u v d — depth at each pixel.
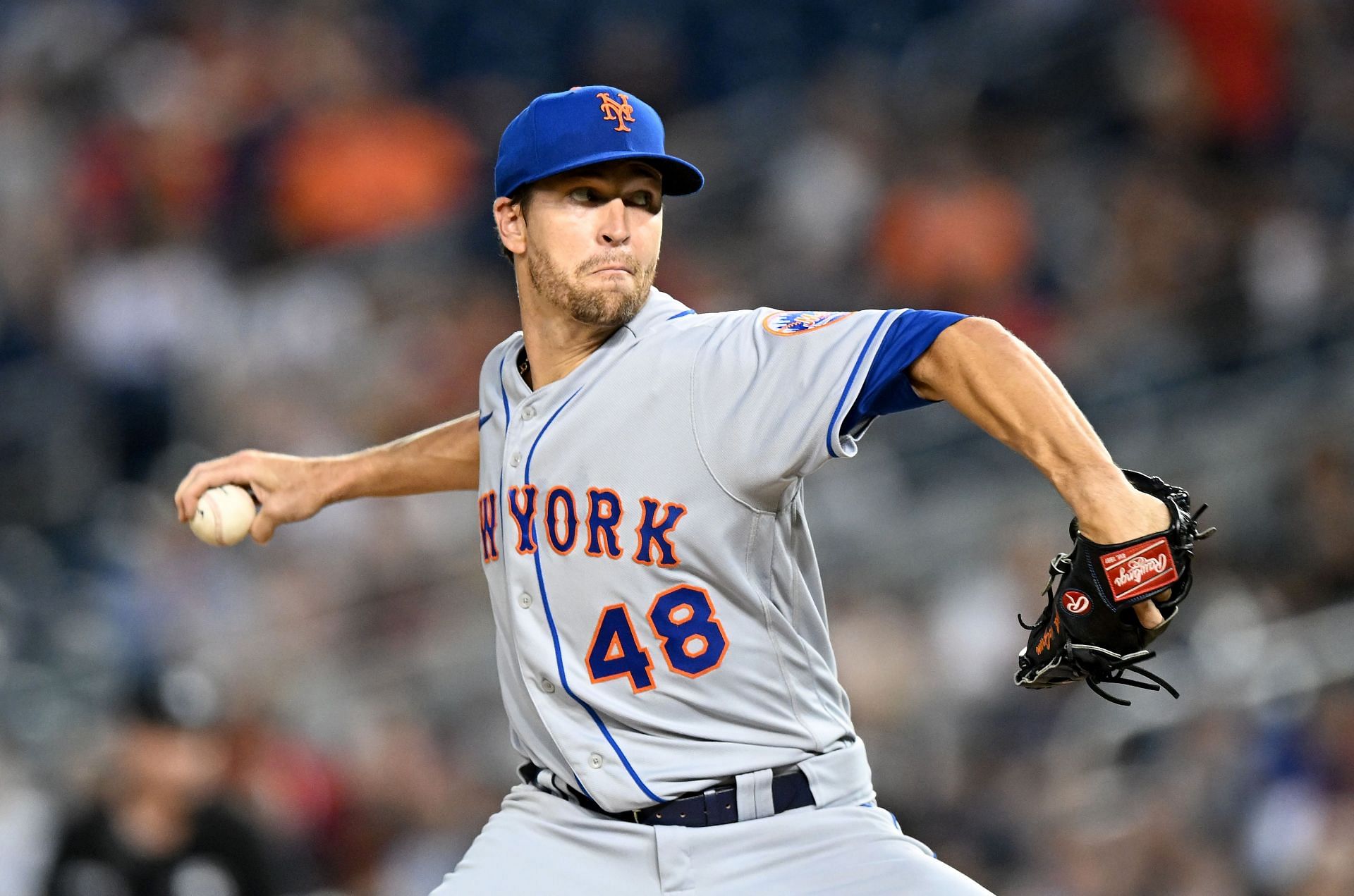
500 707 31.62
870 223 40.34
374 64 47.44
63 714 31.69
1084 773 27.84
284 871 18.77
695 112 46.22
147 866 17.84
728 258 40.75
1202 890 26.45
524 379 11.02
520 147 10.19
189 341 39.91
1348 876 26.41
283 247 43.06
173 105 44.75
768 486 9.62
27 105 45.25
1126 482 8.77
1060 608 9.17
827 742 10.09
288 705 30.47
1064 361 35.97
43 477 38.12
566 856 10.20
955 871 9.79
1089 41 43.22
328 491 12.27
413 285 41.34
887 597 31.77
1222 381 35.34
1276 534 32.72
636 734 9.96
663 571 9.78
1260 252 38.38
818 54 47.03
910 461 34.59
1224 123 42.06
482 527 10.84
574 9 48.34
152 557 34.03
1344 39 44.19
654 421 9.82
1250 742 28.14
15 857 26.28
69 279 41.62
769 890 9.76
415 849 28.36
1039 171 41.31
